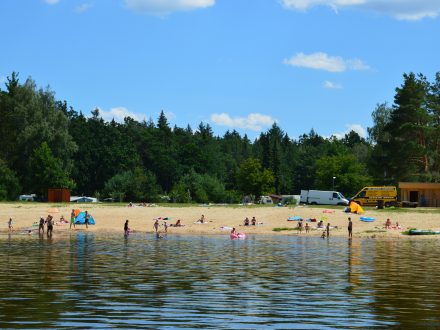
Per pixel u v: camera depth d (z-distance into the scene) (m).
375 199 100.12
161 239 59.28
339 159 144.50
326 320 19.34
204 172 185.38
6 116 128.88
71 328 17.81
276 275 31.16
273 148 196.50
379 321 19.22
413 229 68.44
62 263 36.16
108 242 54.59
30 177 125.44
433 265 36.53
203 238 61.31
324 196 109.19
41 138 127.62
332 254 44.00
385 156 120.88
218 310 20.94
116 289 25.64
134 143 185.00
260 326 18.39
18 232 68.19
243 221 76.12
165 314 20.11
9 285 26.62
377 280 29.34
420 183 105.44
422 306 21.97
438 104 127.69
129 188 136.00
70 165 131.75
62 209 86.88
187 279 29.20
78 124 169.00
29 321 18.75
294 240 59.09
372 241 58.53
